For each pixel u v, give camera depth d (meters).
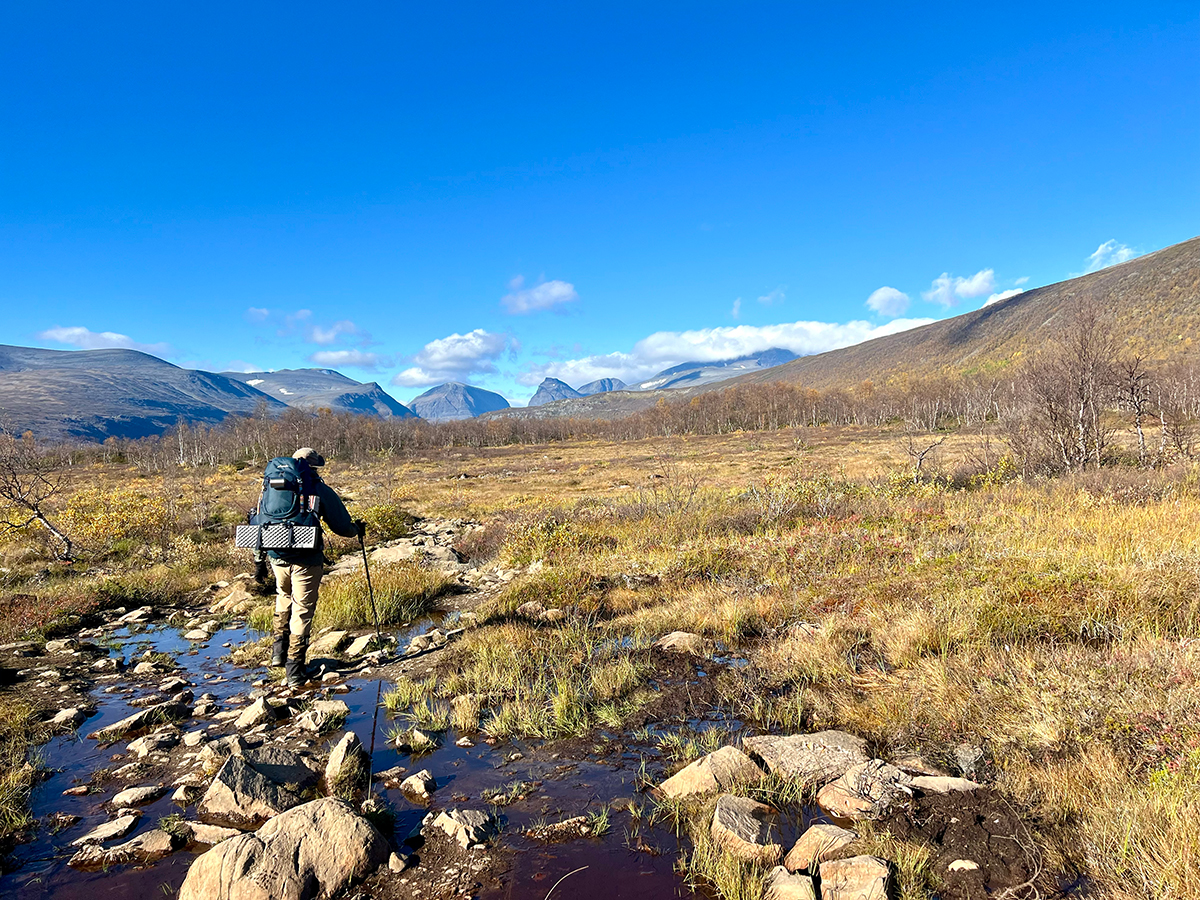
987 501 11.53
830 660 4.68
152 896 2.49
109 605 8.41
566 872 2.59
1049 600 4.95
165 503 17.55
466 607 8.03
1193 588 4.89
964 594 5.34
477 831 2.82
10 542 13.03
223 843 2.53
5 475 13.02
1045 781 2.86
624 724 4.09
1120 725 3.11
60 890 2.53
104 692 5.07
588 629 6.28
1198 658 3.66
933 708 3.70
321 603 7.62
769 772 3.27
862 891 2.27
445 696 4.73
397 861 2.63
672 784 3.19
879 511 11.09
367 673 5.44
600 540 10.93
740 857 2.57
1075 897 2.23
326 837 2.63
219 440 88.75
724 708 4.23
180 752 3.84
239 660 5.90
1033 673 3.80
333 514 5.41
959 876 2.38
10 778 3.37
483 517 19.50
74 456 74.50
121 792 3.29
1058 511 9.66
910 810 2.80
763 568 7.81
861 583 6.44
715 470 36.03
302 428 99.62
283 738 4.04
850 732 3.69
